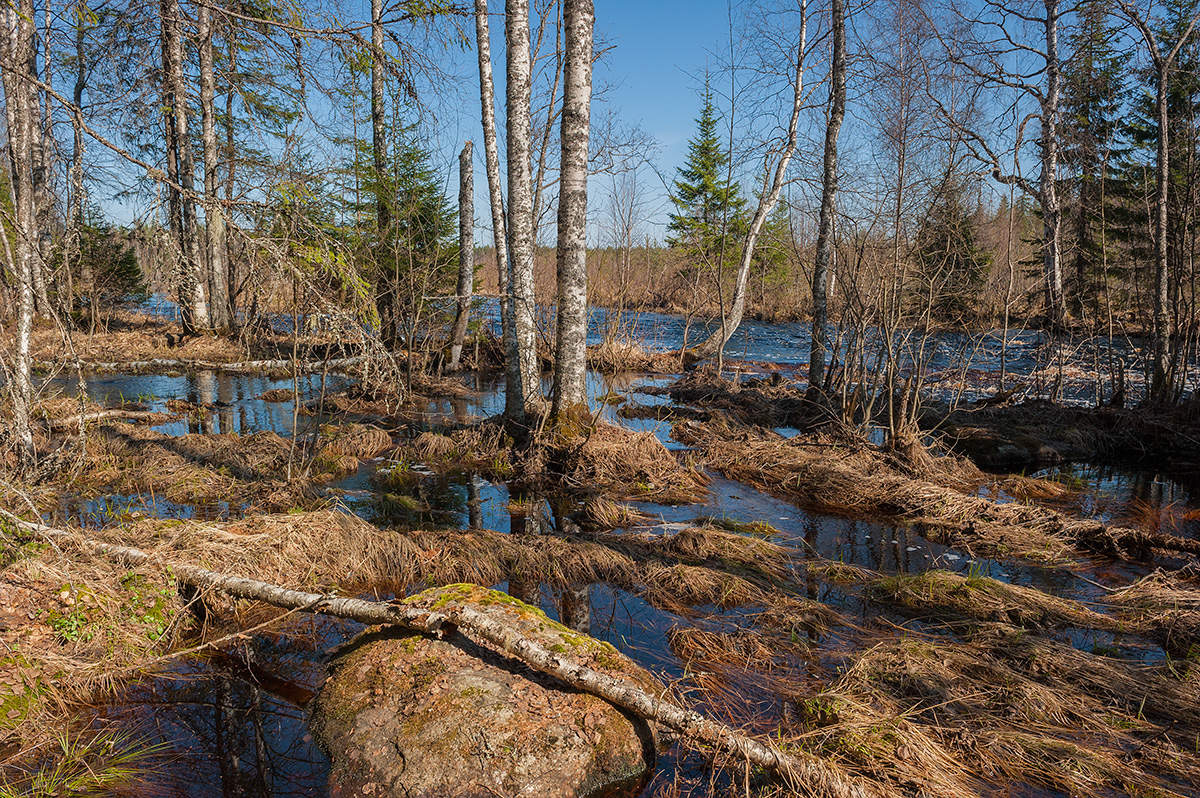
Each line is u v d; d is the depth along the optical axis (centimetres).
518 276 905
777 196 1549
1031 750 321
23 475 645
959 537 630
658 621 466
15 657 351
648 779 314
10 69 390
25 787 296
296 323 755
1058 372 1161
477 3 1170
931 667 387
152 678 385
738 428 1022
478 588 422
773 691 379
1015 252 1634
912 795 293
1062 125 1230
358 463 838
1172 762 314
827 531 656
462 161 1523
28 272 621
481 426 928
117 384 1346
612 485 773
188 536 500
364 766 302
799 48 1440
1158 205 1046
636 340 1931
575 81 795
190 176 1664
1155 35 1148
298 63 582
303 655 418
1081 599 505
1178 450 977
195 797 295
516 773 293
